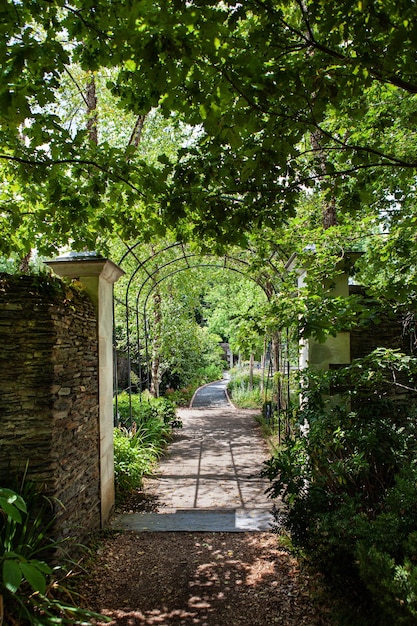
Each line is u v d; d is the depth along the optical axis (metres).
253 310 4.29
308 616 2.97
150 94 2.54
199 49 1.95
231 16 2.12
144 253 11.42
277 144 2.51
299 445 3.70
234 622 2.98
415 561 2.37
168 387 17.39
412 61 2.27
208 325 25.05
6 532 2.91
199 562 3.87
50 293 3.47
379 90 3.85
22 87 2.19
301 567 3.52
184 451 8.62
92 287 4.66
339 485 3.49
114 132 9.53
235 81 2.12
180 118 3.05
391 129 4.28
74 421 3.84
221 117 2.31
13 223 3.86
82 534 3.97
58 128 3.18
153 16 1.89
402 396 4.63
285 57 2.44
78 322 4.05
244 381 18.92
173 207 2.96
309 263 4.35
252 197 2.88
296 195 2.88
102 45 2.49
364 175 3.18
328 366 4.80
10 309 3.35
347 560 2.72
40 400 3.34
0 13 2.10
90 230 4.38
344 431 3.46
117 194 3.61
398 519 2.60
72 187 3.67
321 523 2.94
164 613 3.10
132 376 13.12
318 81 2.21
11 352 3.34
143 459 6.89
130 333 12.48
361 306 3.46
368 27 2.04
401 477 3.06
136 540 4.34
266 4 2.02
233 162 2.78
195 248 3.90
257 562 3.82
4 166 3.72
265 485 6.23
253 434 10.34
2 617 2.31
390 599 2.09
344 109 3.22
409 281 3.35
